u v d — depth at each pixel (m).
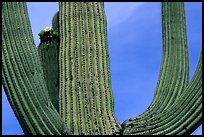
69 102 6.83
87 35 7.30
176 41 7.21
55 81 7.28
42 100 6.42
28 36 6.83
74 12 7.48
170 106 6.58
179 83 6.84
